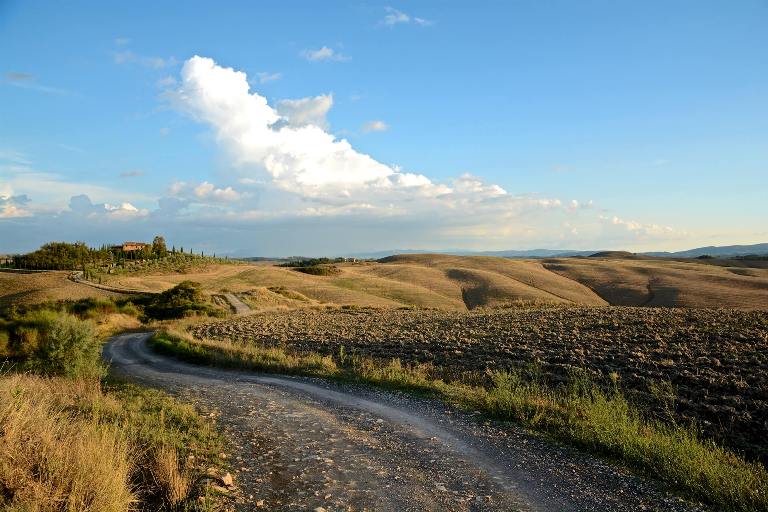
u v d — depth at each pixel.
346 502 6.60
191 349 27.23
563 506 6.50
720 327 24.30
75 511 5.20
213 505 6.22
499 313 40.78
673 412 13.13
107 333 47.88
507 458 8.52
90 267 116.19
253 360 22.14
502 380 14.02
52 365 19.03
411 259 184.50
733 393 14.62
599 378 16.98
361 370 18.77
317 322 41.00
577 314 34.47
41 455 5.90
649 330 25.05
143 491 6.47
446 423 11.05
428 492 6.98
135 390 15.18
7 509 4.91
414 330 31.47
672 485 7.22
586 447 9.09
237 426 10.91
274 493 6.89
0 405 6.60
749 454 10.80
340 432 10.38
